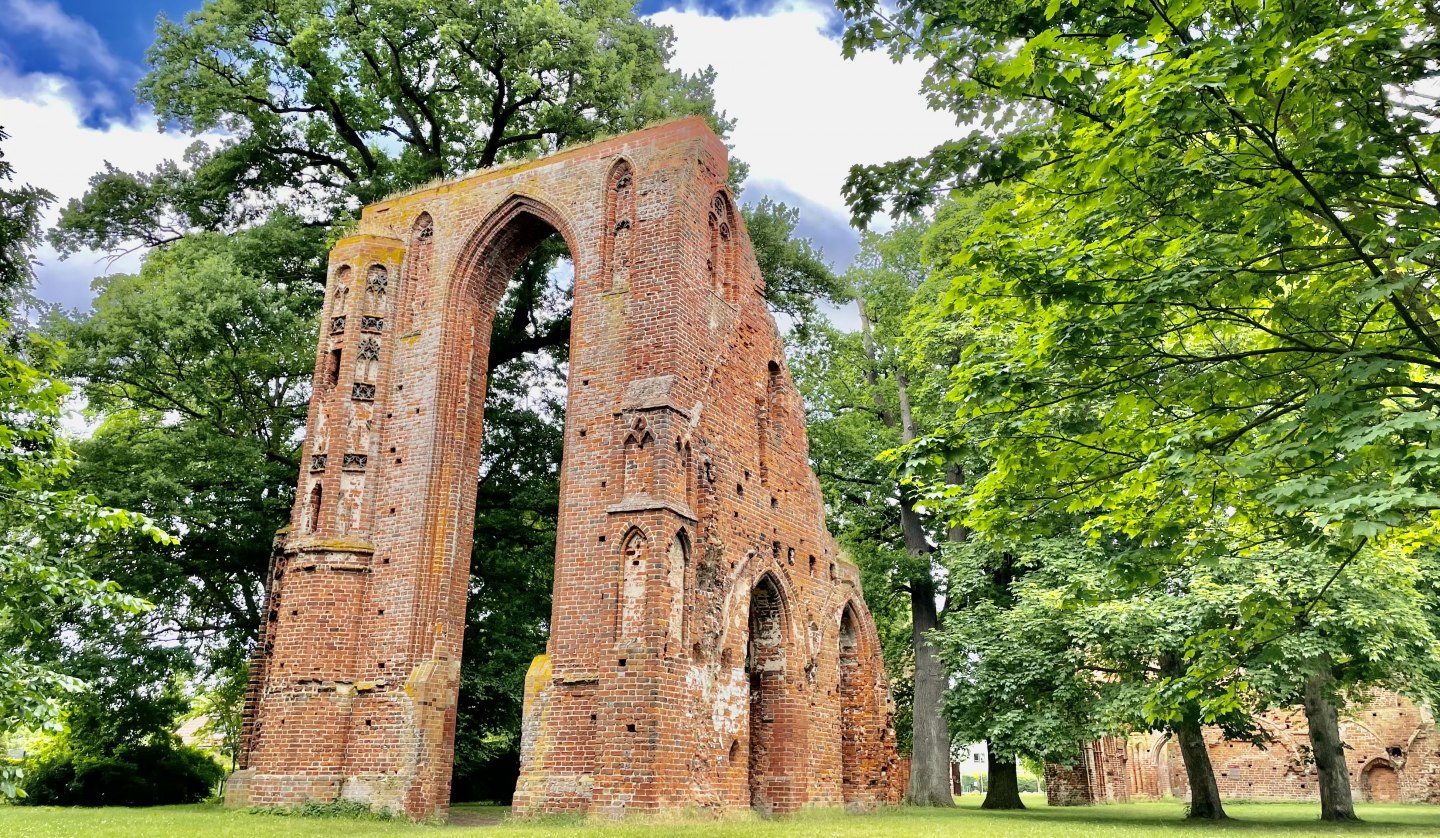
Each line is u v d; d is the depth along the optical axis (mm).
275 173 33562
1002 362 12430
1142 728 26031
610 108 32719
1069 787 42219
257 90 30938
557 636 19750
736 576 21656
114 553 26078
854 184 13414
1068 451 12234
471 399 23922
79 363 25438
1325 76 9195
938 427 13266
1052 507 12875
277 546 24234
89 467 25344
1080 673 25969
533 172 24266
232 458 26859
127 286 27516
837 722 24969
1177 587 24203
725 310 23562
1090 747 42625
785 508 24672
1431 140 9523
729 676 20656
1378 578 21859
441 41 29812
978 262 11508
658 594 18844
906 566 33125
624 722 18344
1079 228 11938
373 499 22953
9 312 16469
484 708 30188
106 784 25969
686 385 21062
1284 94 9297
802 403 26594
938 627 34656
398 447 23219
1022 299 11305
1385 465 9805
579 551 20172
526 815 18609
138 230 32750
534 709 19469
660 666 18469
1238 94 9023
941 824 19656
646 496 19688
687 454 20641
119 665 25859
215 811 21281
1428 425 8422
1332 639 21656
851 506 36969
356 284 24312
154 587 27062
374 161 33969
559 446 32812
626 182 23094
